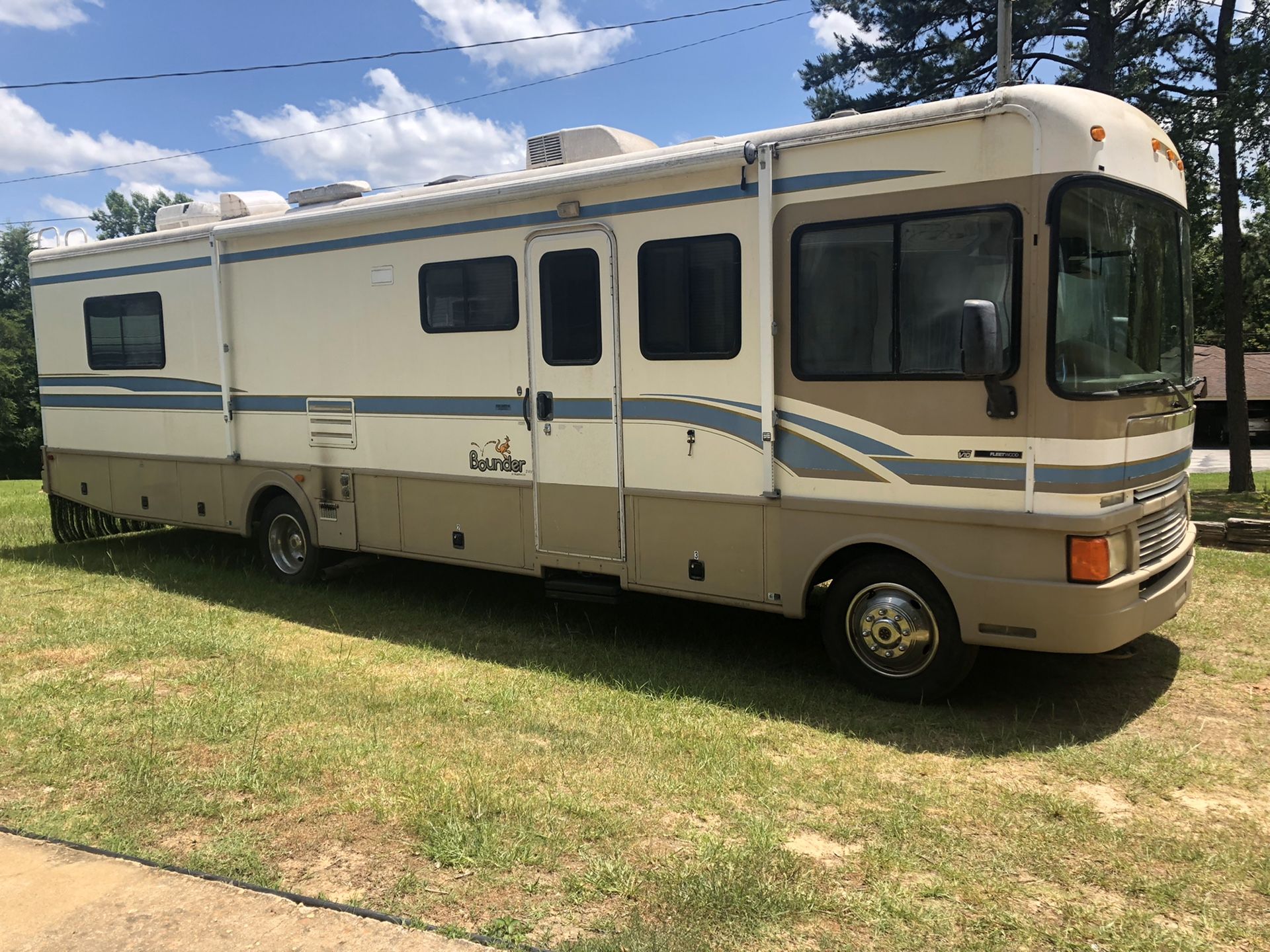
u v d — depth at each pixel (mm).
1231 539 7883
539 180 5504
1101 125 4242
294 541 7391
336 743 4164
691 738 4234
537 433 5754
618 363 5387
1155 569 4578
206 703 4672
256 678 5090
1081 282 4223
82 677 5133
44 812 3600
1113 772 3877
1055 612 4234
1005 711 4594
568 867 3135
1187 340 5254
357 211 6336
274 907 2881
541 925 2799
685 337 5141
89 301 8375
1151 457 4602
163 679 5105
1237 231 14102
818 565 4852
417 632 6078
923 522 4516
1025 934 2756
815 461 4809
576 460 5621
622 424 5418
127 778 3854
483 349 5930
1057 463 4176
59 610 6594
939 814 3521
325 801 3639
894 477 4586
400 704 4672
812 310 4738
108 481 8531
